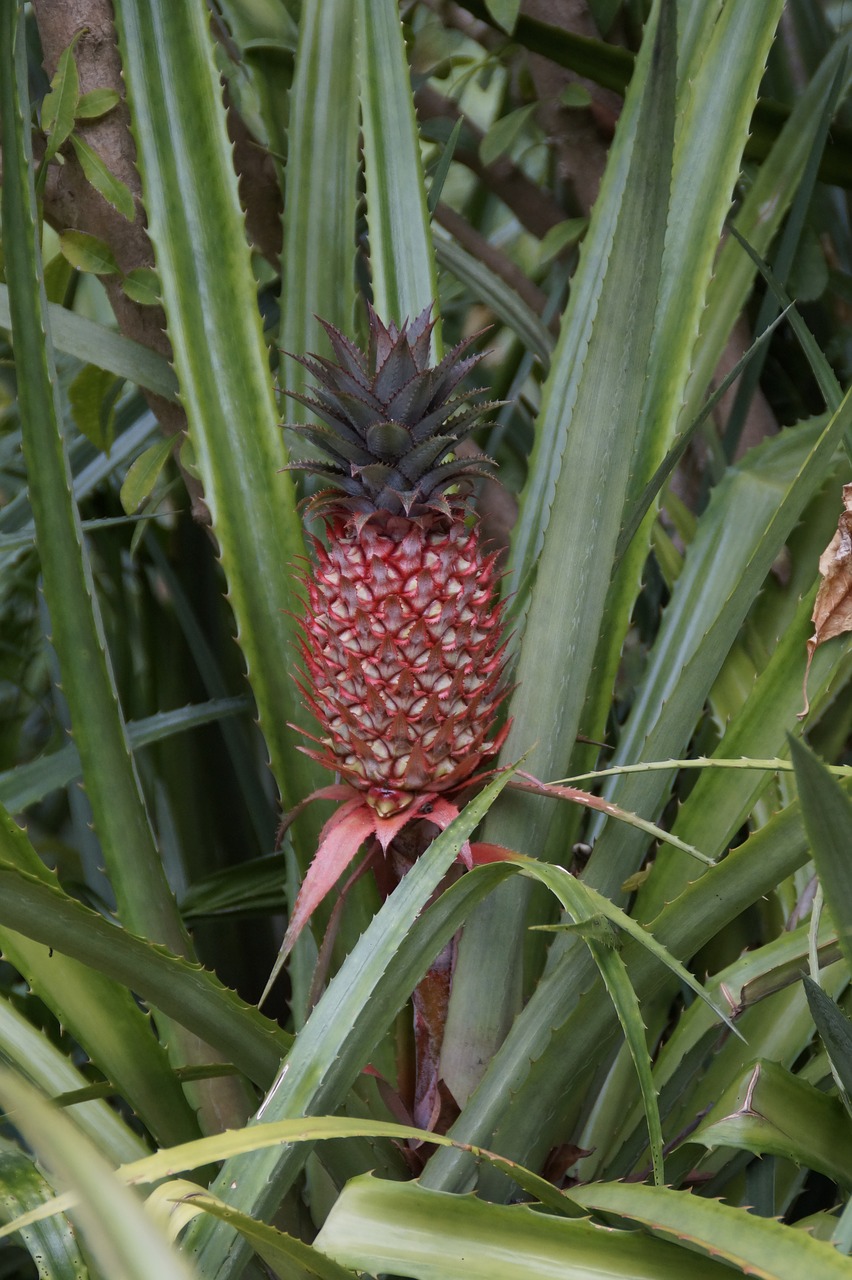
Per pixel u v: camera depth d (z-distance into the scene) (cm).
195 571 211
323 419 173
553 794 167
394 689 168
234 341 183
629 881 177
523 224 219
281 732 182
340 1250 156
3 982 207
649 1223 156
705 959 193
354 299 191
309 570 183
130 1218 126
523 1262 156
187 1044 179
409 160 189
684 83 190
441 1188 165
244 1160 158
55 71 187
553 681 171
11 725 223
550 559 171
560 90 209
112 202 183
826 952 164
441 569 169
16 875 156
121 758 176
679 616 190
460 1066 172
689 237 184
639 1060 156
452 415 173
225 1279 157
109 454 201
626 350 168
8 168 170
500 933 171
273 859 198
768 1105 164
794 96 214
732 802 173
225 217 183
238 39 203
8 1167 167
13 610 219
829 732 190
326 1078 157
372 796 170
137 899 176
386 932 159
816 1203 187
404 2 217
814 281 202
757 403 209
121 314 193
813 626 171
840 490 189
